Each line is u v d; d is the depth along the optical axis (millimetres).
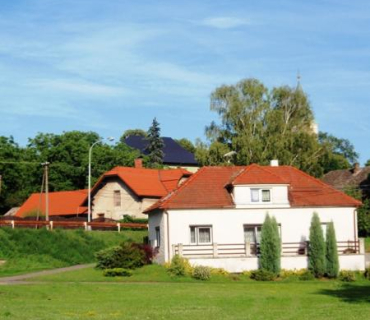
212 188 52094
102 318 26094
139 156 121438
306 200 52156
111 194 86188
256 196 51312
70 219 78625
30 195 101562
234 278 45531
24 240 59281
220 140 87625
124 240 65500
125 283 41344
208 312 28266
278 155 84562
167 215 50062
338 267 46562
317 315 27250
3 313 26703
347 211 52312
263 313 28000
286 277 46406
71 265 56500
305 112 88062
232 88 87688
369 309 29531
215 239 50406
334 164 127688
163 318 26297
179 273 45500
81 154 106625
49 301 31953
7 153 101625
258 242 50875
